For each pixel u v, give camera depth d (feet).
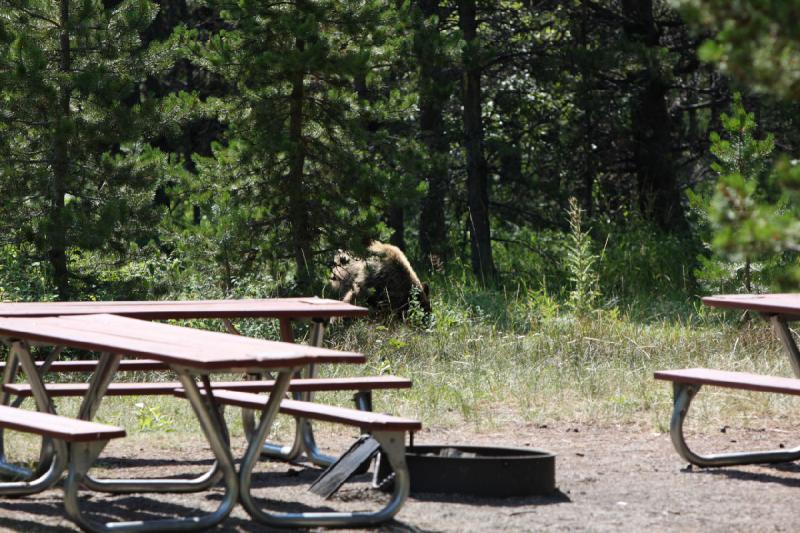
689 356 43.65
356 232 52.13
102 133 46.44
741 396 35.53
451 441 29.86
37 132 46.24
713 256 55.31
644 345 45.06
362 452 23.03
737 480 24.97
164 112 48.91
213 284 51.08
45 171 45.29
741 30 13.94
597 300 59.88
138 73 48.32
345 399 36.06
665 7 90.79
